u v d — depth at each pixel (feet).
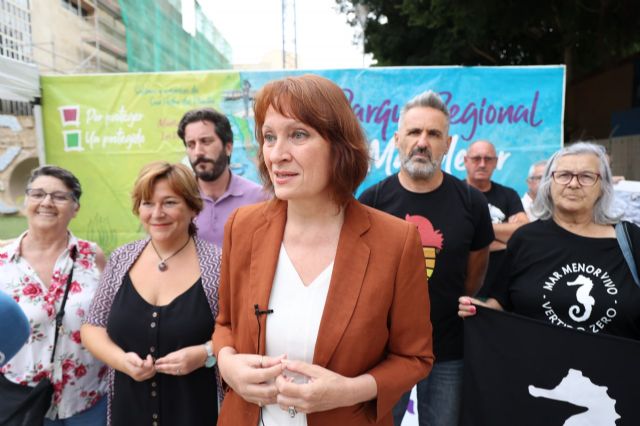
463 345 7.36
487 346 6.63
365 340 3.86
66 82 14.71
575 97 41.60
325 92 3.67
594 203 6.29
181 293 6.01
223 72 14.62
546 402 6.15
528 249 6.63
